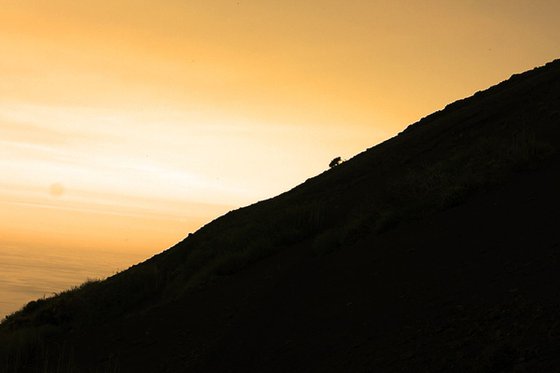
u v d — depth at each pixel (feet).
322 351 32.81
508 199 47.52
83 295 82.74
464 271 35.91
